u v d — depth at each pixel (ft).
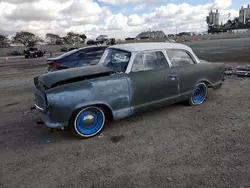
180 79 14.37
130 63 12.50
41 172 8.85
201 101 16.39
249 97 17.44
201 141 10.83
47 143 11.35
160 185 7.79
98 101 11.34
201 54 55.06
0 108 17.72
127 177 8.32
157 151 10.07
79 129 11.48
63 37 236.22
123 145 10.79
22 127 13.53
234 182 7.80
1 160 9.84
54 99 10.35
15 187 8.01
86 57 24.06
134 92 12.47
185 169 8.66
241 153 9.59
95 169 8.91
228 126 12.35
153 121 13.60
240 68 27.58
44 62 67.46
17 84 28.96
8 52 156.15
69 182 8.17
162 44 14.39
